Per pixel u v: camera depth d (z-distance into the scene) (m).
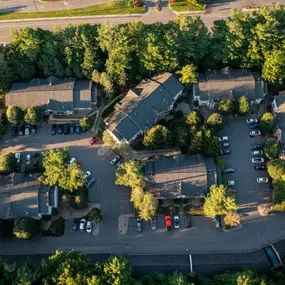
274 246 131.50
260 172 146.88
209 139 142.50
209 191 136.88
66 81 157.50
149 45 150.00
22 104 153.25
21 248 133.62
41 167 145.62
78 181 131.38
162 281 122.12
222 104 150.88
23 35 152.00
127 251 133.50
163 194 136.75
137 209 138.88
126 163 134.62
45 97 153.00
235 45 152.38
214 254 130.88
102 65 158.12
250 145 151.88
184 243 134.88
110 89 154.88
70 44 152.75
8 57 155.38
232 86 154.75
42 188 134.75
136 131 147.38
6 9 183.00
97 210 135.25
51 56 154.62
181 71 154.50
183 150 148.88
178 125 153.25
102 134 152.88
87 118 154.25
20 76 158.88
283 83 159.62
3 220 133.38
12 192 133.62
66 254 120.81
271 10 155.12
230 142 152.50
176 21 157.50
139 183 134.62
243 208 140.50
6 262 119.31
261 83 156.00
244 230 137.12
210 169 139.62
